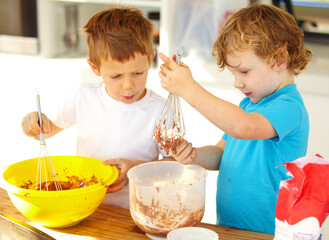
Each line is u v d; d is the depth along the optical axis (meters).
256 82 1.08
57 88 2.57
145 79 1.21
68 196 0.99
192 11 2.32
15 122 2.73
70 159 1.26
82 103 1.38
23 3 2.60
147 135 1.34
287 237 0.85
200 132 2.33
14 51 2.71
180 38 2.37
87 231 1.05
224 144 1.36
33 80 2.62
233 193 1.22
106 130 1.36
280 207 0.87
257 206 1.18
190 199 1.00
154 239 1.02
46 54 2.64
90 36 1.20
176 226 1.00
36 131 1.30
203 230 0.93
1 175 1.10
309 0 2.65
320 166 0.83
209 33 2.33
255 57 1.05
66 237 1.02
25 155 2.75
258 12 1.08
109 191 1.22
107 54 1.13
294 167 0.84
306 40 2.70
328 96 2.10
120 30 1.15
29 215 1.03
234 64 1.07
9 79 2.67
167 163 1.17
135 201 1.01
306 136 1.15
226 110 0.96
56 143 2.64
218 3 2.27
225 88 2.26
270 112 1.02
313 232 0.83
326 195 0.82
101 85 1.39
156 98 1.37
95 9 2.76
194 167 1.14
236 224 1.22
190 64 2.29
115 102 1.34
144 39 1.17
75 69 2.50
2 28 2.70
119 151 1.36
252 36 1.02
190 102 0.98
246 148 1.20
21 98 2.67
